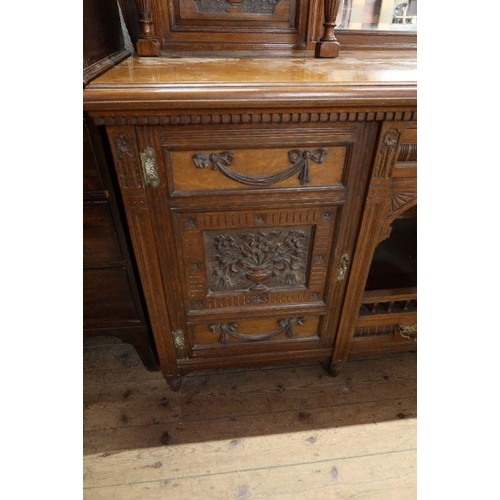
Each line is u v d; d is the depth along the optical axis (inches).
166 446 33.3
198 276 30.0
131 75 23.8
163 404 37.0
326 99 21.7
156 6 33.6
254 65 29.2
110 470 31.5
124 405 37.0
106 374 40.4
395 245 45.1
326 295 32.4
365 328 36.5
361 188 27.1
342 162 25.9
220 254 29.2
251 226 27.9
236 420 35.6
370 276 39.4
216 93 21.1
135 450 33.0
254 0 34.6
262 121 22.9
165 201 25.7
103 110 21.0
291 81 22.2
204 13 34.6
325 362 39.0
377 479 31.1
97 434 34.3
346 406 37.0
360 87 22.1
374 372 40.8
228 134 23.5
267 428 34.9
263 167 25.2
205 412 36.3
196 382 39.4
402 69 27.9
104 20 29.3
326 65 29.7
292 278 31.5
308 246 30.0
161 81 21.6
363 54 37.4
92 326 35.2
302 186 26.4
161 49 35.4
